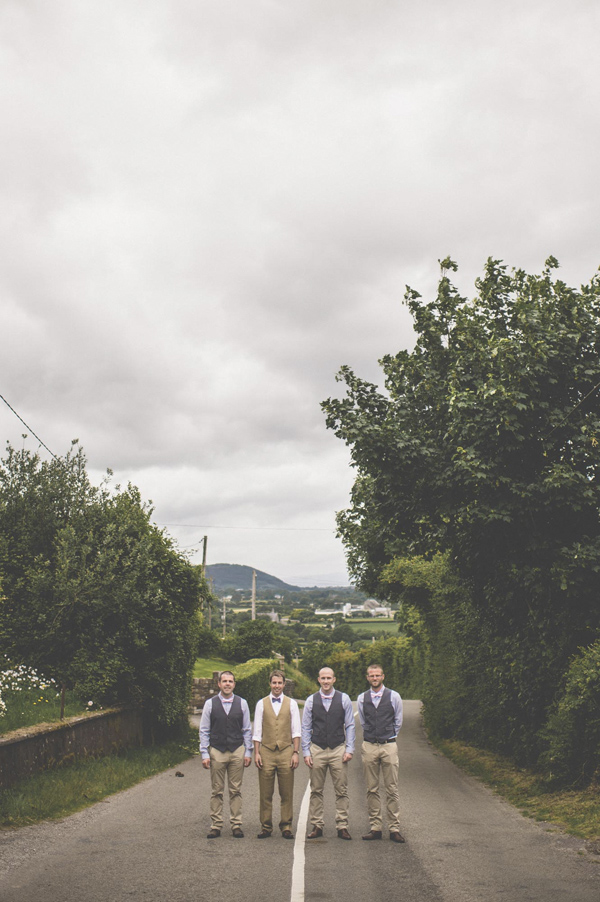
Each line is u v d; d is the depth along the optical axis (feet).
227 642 183.83
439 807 35.27
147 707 56.18
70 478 56.49
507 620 46.01
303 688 194.18
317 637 407.44
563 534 41.09
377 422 45.03
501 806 35.76
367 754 27.71
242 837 27.45
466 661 61.93
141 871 21.99
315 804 27.94
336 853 24.70
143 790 39.14
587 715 35.40
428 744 73.56
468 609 55.83
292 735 28.22
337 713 28.19
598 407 41.39
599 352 41.47
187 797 37.35
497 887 20.45
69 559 49.90
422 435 44.06
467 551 45.24
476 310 46.65
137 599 50.93
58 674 49.03
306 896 19.44
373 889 20.21
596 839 26.94
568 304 42.11
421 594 81.87
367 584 93.97
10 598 50.37
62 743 40.24
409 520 47.11
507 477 39.60
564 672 39.32
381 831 27.40
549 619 41.65
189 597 61.62
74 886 20.27
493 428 39.06
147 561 53.01
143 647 52.95
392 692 28.32
